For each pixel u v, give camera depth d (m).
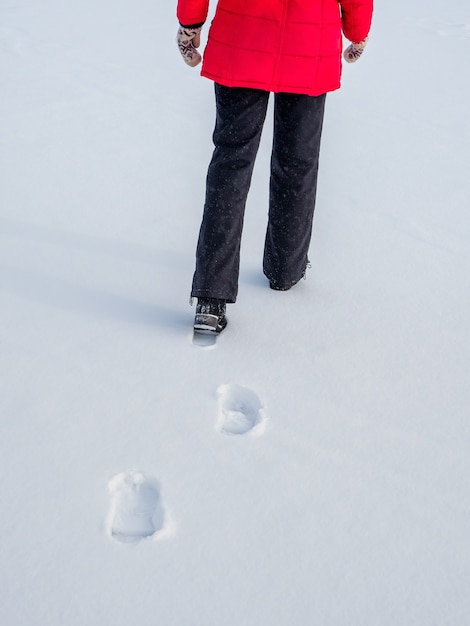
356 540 1.62
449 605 1.49
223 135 2.14
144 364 2.16
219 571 1.53
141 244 2.88
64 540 1.58
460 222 3.17
